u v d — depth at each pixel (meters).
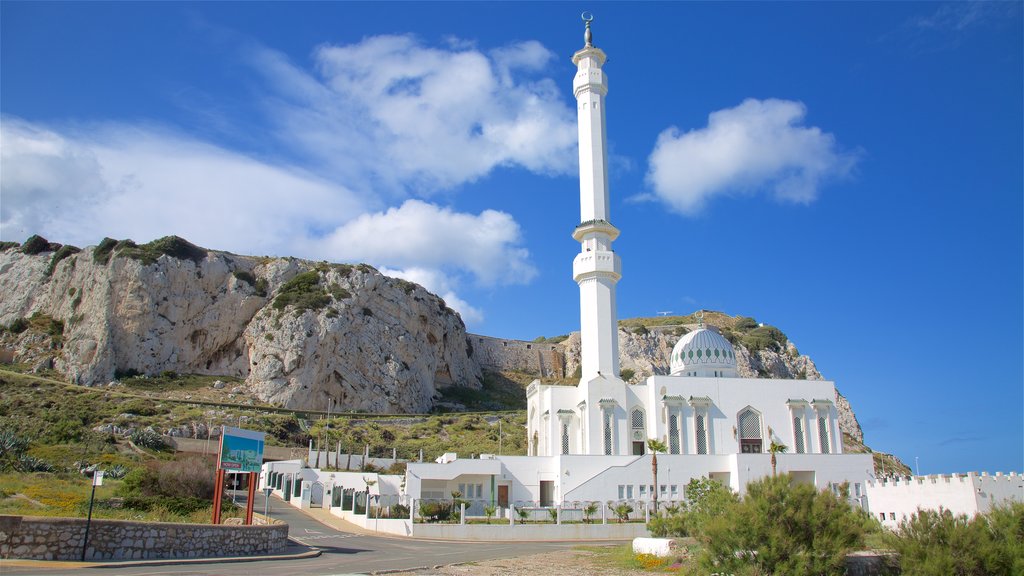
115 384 125.69
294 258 163.00
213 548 33.28
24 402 101.31
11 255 163.75
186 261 144.12
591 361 80.94
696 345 88.75
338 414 130.88
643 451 78.75
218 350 143.00
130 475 53.44
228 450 39.19
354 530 56.53
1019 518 27.12
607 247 84.25
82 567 27.00
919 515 28.77
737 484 71.38
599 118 87.56
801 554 27.33
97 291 137.38
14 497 43.38
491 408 168.00
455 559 38.19
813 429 80.19
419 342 163.25
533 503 72.44
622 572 33.66
